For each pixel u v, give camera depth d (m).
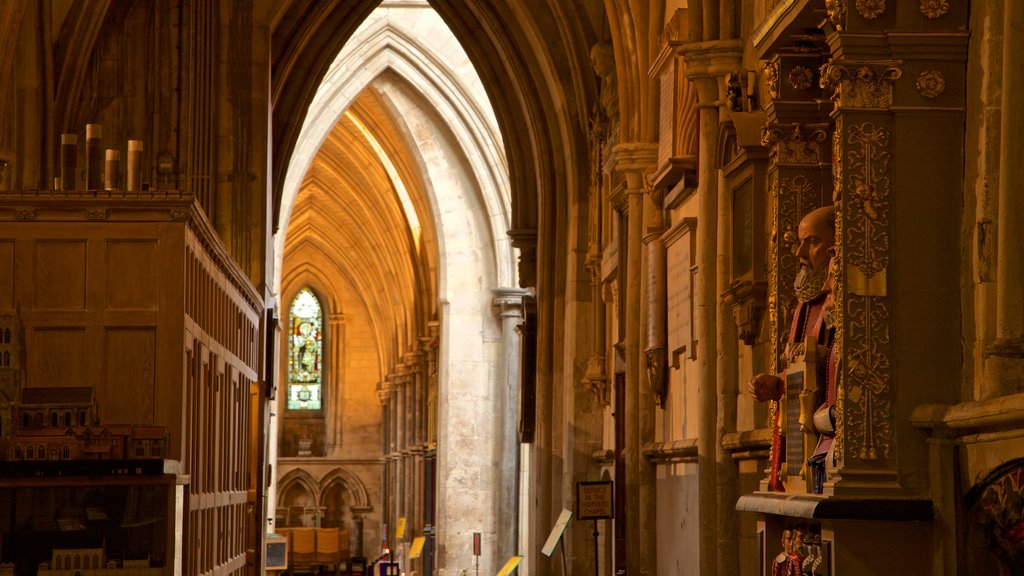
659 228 16.55
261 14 22.58
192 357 12.05
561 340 25.28
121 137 20.95
